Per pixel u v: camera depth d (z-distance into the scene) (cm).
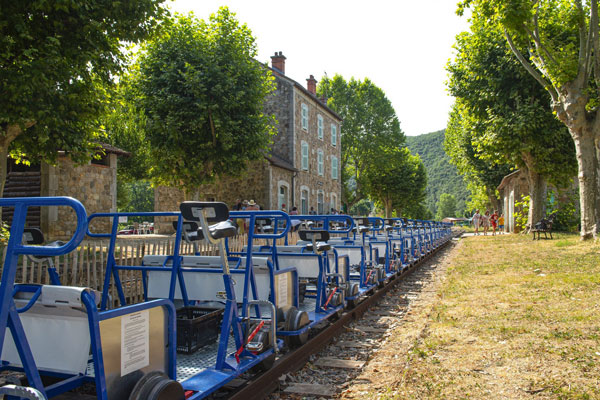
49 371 280
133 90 1925
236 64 1923
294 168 2931
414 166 6056
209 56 1886
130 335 284
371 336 673
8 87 780
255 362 406
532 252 1509
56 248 223
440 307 780
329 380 495
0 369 292
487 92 2328
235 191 2662
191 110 1852
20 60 836
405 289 1091
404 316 786
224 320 389
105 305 433
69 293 256
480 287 943
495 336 570
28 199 236
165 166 1950
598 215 1520
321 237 585
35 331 284
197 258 483
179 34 1923
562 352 484
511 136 2230
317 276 622
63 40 859
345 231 698
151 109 1903
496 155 2439
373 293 934
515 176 3100
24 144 1002
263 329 434
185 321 415
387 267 1065
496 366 468
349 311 757
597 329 554
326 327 649
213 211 343
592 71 1889
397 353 569
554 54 1518
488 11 1484
